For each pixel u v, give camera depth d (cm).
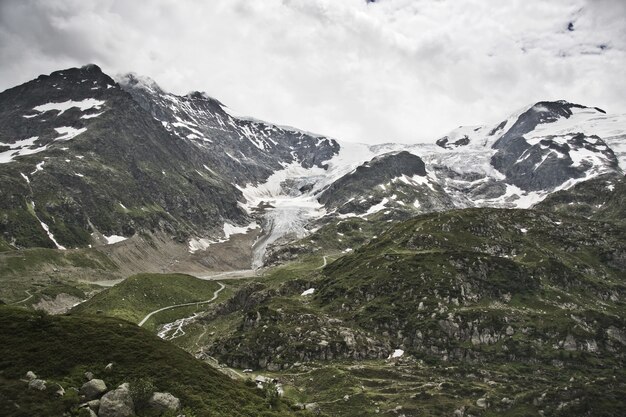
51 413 9625
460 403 18725
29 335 11981
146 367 12150
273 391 14138
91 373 11225
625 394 19412
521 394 19475
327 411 17988
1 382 10338
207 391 12250
